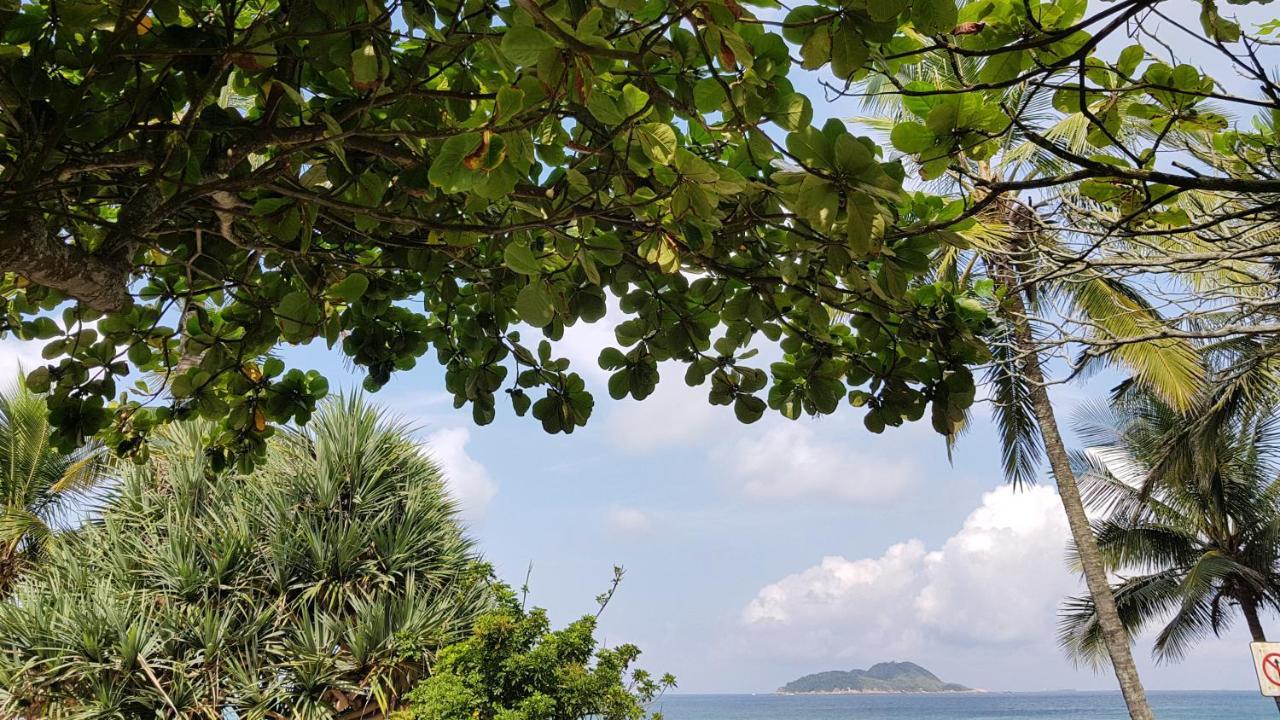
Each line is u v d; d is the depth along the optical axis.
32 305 2.30
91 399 2.37
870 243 1.22
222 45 1.54
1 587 11.66
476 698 6.56
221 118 1.60
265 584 9.28
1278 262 2.96
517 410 2.38
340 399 10.55
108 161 1.52
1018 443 10.60
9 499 12.18
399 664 8.44
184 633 8.64
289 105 1.73
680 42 1.38
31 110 1.49
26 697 8.12
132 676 8.37
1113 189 2.14
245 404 2.56
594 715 6.68
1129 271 2.81
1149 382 8.59
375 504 9.88
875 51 1.48
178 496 9.96
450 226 1.61
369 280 2.29
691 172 1.24
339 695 8.59
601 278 2.14
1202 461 11.02
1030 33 1.53
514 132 1.18
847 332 2.19
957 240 1.67
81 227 2.02
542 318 1.54
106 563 9.45
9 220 1.30
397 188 1.82
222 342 2.34
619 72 1.34
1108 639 9.05
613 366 2.24
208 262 2.07
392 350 2.48
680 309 2.16
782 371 2.26
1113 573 14.42
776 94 1.31
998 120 1.54
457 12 1.37
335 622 8.80
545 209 1.71
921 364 2.12
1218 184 1.54
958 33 1.52
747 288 2.05
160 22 1.51
